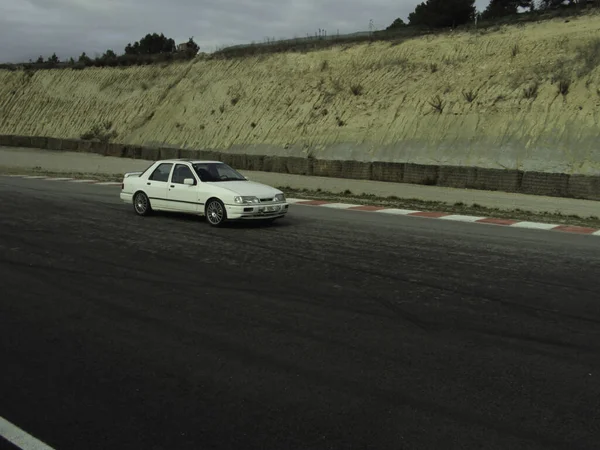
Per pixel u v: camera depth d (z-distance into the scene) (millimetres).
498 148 24500
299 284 7336
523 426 3691
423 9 42188
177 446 3396
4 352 4875
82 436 3502
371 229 12062
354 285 7336
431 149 26453
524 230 12414
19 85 50625
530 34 30391
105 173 26797
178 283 7301
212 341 5234
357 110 31328
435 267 8492
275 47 40594
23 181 21625
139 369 4562
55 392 4117
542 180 19562
